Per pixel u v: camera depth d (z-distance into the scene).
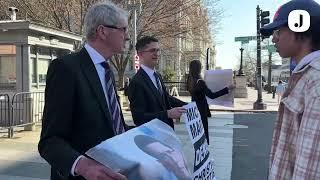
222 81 6.21
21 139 10.39
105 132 2.40
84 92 2.35
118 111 2.55
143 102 3.96
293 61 2.36
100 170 1.92
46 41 12.91
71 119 2.33
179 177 2.15
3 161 7.92
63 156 2.10
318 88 1.97
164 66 45.50
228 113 20.05
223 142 10.82
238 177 7.26
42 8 21.56
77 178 2.17
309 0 2.25
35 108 12.15
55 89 2.30
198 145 4.36
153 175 1.98
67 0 21.09
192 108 4.39
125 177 1.91
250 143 10.68
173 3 24.00
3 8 22.33
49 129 2.27
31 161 7.92
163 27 24.78
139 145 2.12
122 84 27.48
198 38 30.81
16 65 12.16
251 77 84.75
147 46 4.09
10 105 11.05
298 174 1.95
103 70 2.52
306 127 1.96
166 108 4.32
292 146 2.12
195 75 6.36
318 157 1.90
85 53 2.49
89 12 2.57
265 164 8.23
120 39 2.56
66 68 2.34
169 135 2.45
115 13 2.53
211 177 4.75
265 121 16.16
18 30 11.98
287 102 2.16
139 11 23.25
